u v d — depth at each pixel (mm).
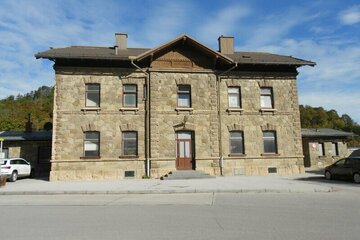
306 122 73938
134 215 9523
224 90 24953
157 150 23391
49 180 22422
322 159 31953
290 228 7695
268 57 27297
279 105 25422
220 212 9930
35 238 6977
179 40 24141
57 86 23156
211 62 24984
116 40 27172
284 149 25016
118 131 23406
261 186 16719
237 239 6727
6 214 10008
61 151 22609
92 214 9781
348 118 86312
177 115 24000
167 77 24281
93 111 23312
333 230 7445
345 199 12617
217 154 24016
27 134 29609
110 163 23031
